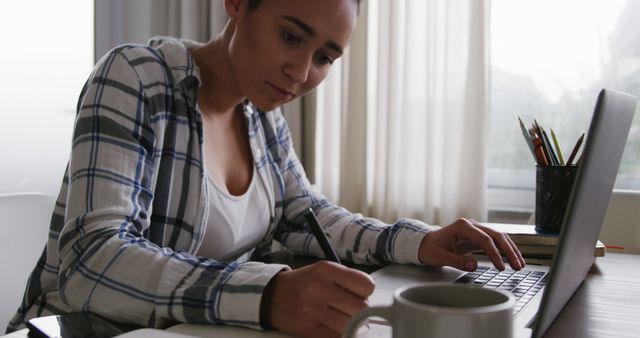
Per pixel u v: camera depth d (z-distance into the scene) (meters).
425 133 2.04
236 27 0.93
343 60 2.13
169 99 0.94
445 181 1.99
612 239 1.36
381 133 2.10
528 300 0.78
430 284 0.44
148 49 0.95
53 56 2.31
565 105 2.02
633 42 1.93
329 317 0.60
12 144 2.24
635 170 1.94
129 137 0.83
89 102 0.84
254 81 0.91
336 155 2.20
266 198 1.12
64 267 0.74
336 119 2.19
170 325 0.67
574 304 0.78
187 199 0.95
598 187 0.63
